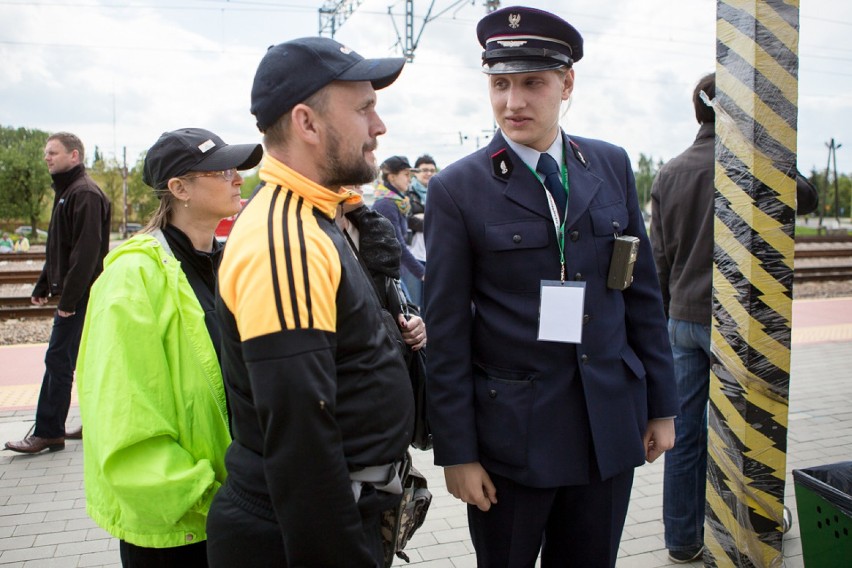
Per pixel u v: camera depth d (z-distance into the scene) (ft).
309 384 4.14
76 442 14.52
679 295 9.34
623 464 6.26
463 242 6.23
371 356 4.75
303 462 4.15
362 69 4.78
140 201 142.51
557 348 6.15
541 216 6.19
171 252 6.24
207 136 6.51
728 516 7.24
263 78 4.77
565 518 6.60
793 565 9.45
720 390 7.20
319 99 4.69
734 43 6.69
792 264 6.76
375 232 5.73
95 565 9.78
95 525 10.96
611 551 6.49
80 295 13.25
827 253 59.16
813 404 16.70
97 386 5.37
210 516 4.99
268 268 4.25
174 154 6.27
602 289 6.32
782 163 6.61
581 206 6.23
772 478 7.04
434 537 10.64
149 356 5.46
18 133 138.62
